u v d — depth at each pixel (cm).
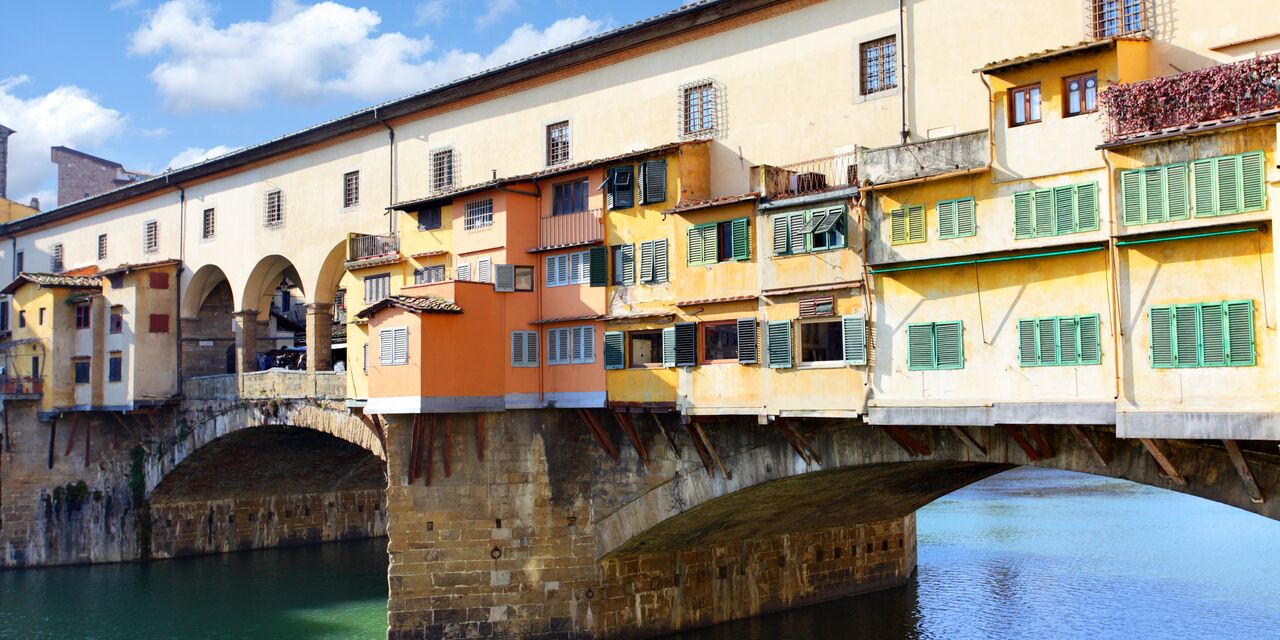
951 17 2677
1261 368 1962
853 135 2823
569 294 3206
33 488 5409
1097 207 2170
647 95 3269
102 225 5694
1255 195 1973
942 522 5931
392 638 3188
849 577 4138
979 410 2317
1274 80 1978
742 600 3741
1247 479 2066
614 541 3212
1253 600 3894
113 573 5131
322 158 4366
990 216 2325
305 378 4297
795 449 2788
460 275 3462
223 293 5244
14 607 4488
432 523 3216
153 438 5288
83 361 5300
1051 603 3944
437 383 3133
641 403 2998
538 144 3547
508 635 3203
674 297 2952
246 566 5278
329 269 4338
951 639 3522
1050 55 2238
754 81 3033
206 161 4866
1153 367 2075
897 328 2472
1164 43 2352
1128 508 6294
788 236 2703
